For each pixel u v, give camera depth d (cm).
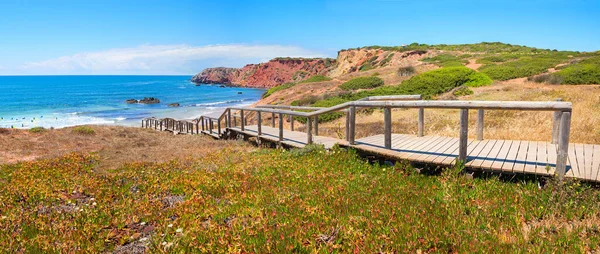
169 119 2619
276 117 2877
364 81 3900
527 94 2008
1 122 4041
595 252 395
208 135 1956
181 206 632
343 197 605
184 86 14112
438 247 421
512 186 595
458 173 661
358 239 448
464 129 661
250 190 706
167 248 457
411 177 696
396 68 5156
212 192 721
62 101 6956
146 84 16388
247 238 469
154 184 821
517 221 470
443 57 5731
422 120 988
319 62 12188
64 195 760
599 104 1487
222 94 9144
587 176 554
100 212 618
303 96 3947
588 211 478
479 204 535
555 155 701
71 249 473
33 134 1825
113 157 1270
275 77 12775
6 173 1004
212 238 475
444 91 2811
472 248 406
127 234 528
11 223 565
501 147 800
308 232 472
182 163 1098
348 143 934
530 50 6378
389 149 829
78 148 1555
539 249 392
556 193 520
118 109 5475
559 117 805
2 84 16538
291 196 639
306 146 1032
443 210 525
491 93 2319
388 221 492
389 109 821
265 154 1127
